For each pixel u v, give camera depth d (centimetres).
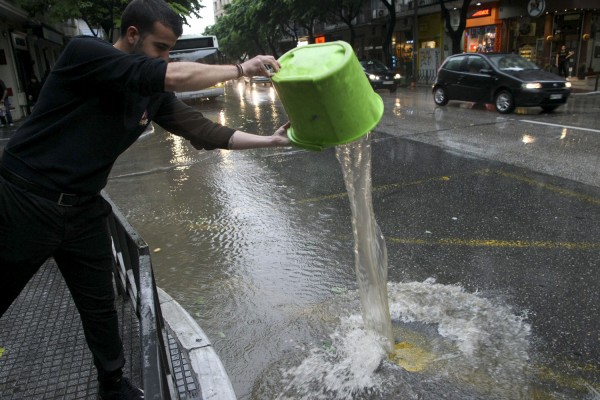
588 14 2303
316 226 571
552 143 922
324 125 193
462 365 308
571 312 365
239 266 477
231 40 5756
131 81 167
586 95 1734
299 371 315
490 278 423
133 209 674
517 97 1279
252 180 792
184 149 1094
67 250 202
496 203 611
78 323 336
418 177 748
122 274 340
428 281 423
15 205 184
